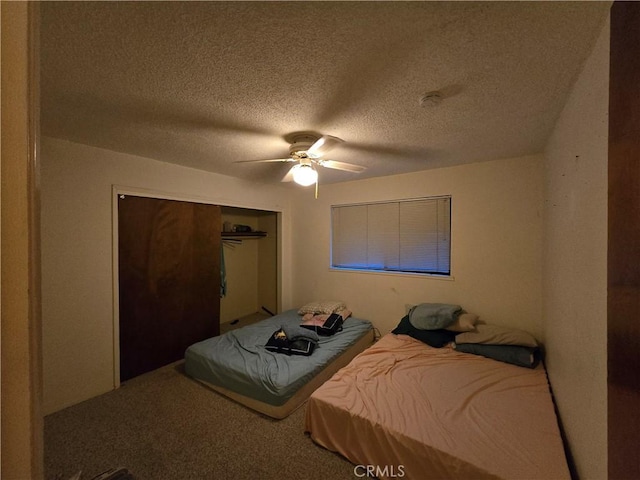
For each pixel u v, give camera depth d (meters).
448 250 3.08
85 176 2.27
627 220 0.56
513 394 1.79
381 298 3.49
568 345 1.42
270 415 2.03
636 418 0.51
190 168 3.01
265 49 1.08
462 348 2.48
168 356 2.94
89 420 2.03
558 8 0.88
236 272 4.76
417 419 1.54
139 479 1.55
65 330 2.18
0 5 0.38
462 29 0.98
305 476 1.54
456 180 2.95
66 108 1.59
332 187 3.88
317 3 0.86
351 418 1.61
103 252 2.39
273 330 3.07
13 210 0.38
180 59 1.15
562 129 1.60
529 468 1.22
